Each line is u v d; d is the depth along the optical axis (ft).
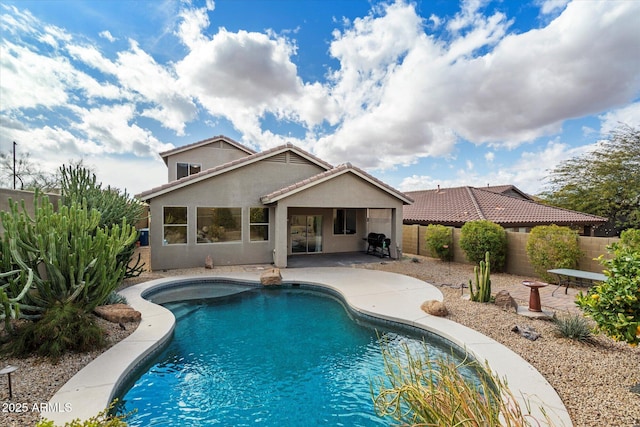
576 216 62.39
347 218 66.39
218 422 15.64
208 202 49.01
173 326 25.35
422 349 23.39
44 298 20.21
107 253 21.99
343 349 23.72
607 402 14.76
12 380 16.31
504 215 62.44
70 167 34.06
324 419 15.93
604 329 15.87
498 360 18.99
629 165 80.64
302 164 56.18
